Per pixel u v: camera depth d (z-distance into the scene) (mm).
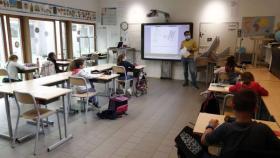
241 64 6168
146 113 4461
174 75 8320
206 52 6957
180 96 5762
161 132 3574
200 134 1923
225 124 1489
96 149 3020
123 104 4340
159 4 8023
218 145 1586
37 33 6707
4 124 3801
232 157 1360
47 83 3818
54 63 6148
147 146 3115
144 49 8414
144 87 5988
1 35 5734
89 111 4516
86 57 7703
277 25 6168
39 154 2869
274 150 1328
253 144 1327
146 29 8227
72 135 3420
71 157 2814
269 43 5492
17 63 5367
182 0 7695
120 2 8617
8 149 2988
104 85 6719
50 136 3377
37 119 2902
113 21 8867
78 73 4328
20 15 5938
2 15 5629
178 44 7906
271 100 2801
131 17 8539
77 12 7895
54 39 7230
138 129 3682
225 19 7305
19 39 6164
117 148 3053
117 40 8938
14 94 2980
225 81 4633
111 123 3922
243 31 6316
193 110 4645
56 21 7227
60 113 4336
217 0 7289
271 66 4938
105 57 8797
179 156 2125
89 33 8875
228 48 7039
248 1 6980
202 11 7520
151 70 8648
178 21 7875
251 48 7125
